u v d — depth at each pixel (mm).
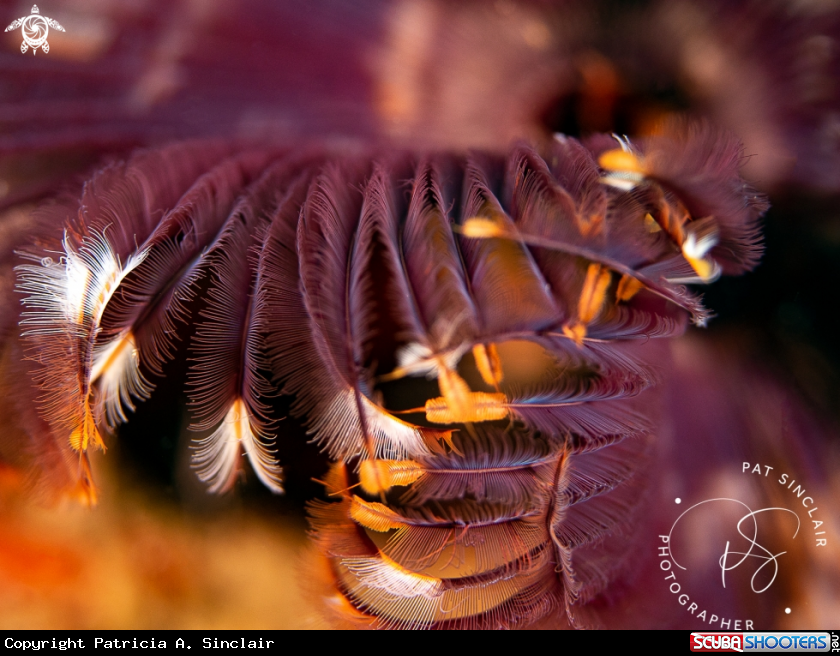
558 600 128
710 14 134
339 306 125
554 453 126
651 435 131
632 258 125
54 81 136
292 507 129
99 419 128
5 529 131
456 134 139
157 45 137
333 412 125
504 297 123
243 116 139
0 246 132
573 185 127
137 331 127
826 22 133
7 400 129
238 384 127
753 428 135
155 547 131
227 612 131
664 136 126
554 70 137
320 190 128
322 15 137
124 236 128
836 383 135
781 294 135
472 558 127
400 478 126
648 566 133
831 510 134
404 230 127
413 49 138
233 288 127
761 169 135
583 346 125
